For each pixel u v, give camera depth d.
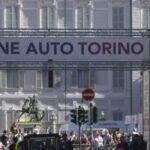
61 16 145.88
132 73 140.62
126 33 52.78
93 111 65.12
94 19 146.62
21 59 51.62
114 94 142.88
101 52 52.00
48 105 141.88
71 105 142.00
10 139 71.75
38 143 50.00
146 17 144.62
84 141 82.25
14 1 144.12
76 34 52.44
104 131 90.50
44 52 51.78
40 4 144.88
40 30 53.59
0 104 140.88
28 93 141.75
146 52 52.28
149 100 59.19
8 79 141.50
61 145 50.31
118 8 145.88
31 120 111.56
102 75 143.50
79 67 54.09
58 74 142.25
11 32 52.00
